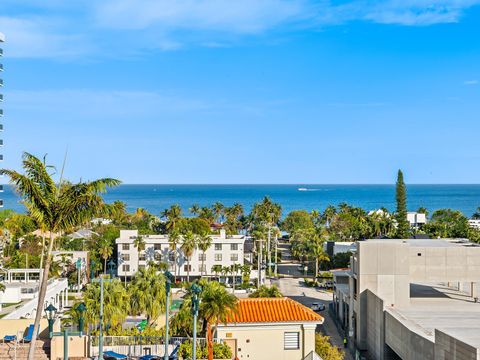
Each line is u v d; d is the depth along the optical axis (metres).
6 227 147.12
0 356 41.50
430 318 63.03
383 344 62.81
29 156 35.34
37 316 35.78
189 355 45.00
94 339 48.03
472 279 73.06
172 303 65.00
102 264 136.62
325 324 88.44
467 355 37.59
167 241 130.38
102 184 35.72
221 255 129.88
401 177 163.12
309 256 137.62
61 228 36.12
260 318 49.91
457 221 192.25
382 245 72.75
